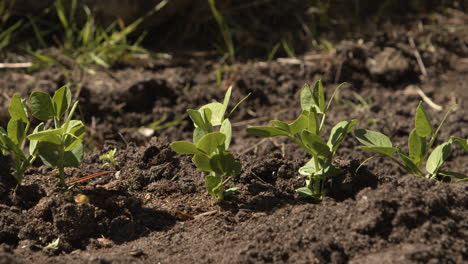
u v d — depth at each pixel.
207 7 5.61
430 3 6.12
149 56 5.20
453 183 3.13
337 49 5.27
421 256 2.22
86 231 2.62
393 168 3.95
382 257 2.26
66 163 2.77
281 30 5.66
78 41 5.13
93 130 4.27
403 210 2.41
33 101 2.70
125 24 5.23
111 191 2.87
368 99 4.84
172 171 3.11
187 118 4.56
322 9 5.77
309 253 2.36
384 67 5.09
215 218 2.73
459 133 4.32
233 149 4.20
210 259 2.42
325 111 2.68
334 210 2.53
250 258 2.36
